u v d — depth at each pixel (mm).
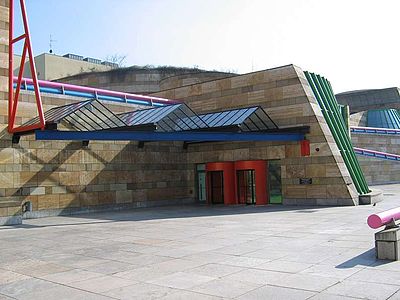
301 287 7508
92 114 25656
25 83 23250
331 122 27281
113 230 16453
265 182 26969
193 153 31234
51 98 24266
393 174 52531
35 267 10148
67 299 7395
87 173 24969
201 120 25797
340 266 8953
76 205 24234
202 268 9328
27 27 20141
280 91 26719
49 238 14836
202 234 14484
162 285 8031
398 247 9273
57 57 69750
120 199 26641
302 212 20891
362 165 49031
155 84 54188
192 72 54938
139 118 25953
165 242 13078
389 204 24016
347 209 21578
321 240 12289
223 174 28516
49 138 19156
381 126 61031
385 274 8125
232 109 28797
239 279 8242
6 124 21672
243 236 13695
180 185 30766
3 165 21344
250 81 28203
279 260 9828
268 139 24219
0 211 18969
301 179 25547
